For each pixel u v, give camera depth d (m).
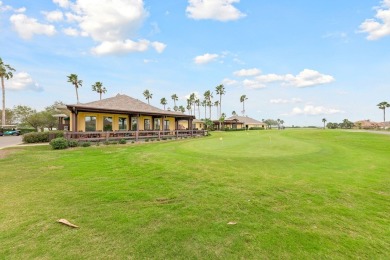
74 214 4.19
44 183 6.27
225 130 58.00
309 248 3.13
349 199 4.96
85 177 6.87
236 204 4.65
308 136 25.39
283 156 9.62
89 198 5.04
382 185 5.89
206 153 10.48
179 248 3.10
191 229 3.61
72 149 14.77
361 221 3.97
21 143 21.67
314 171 7.21
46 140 22.80
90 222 3.85
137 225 3.74
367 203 4.77
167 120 30.33
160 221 3.89
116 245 3.16
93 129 21.95
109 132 19.45
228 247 3.13
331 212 4.31
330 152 11.02
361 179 6.39
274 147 12.63
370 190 5.52
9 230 3.58
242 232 3.54
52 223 3.83
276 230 3.61
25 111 58.25
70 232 3.52
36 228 3.65
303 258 2.90
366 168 7.78
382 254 3.02
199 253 2.98
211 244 3.20
